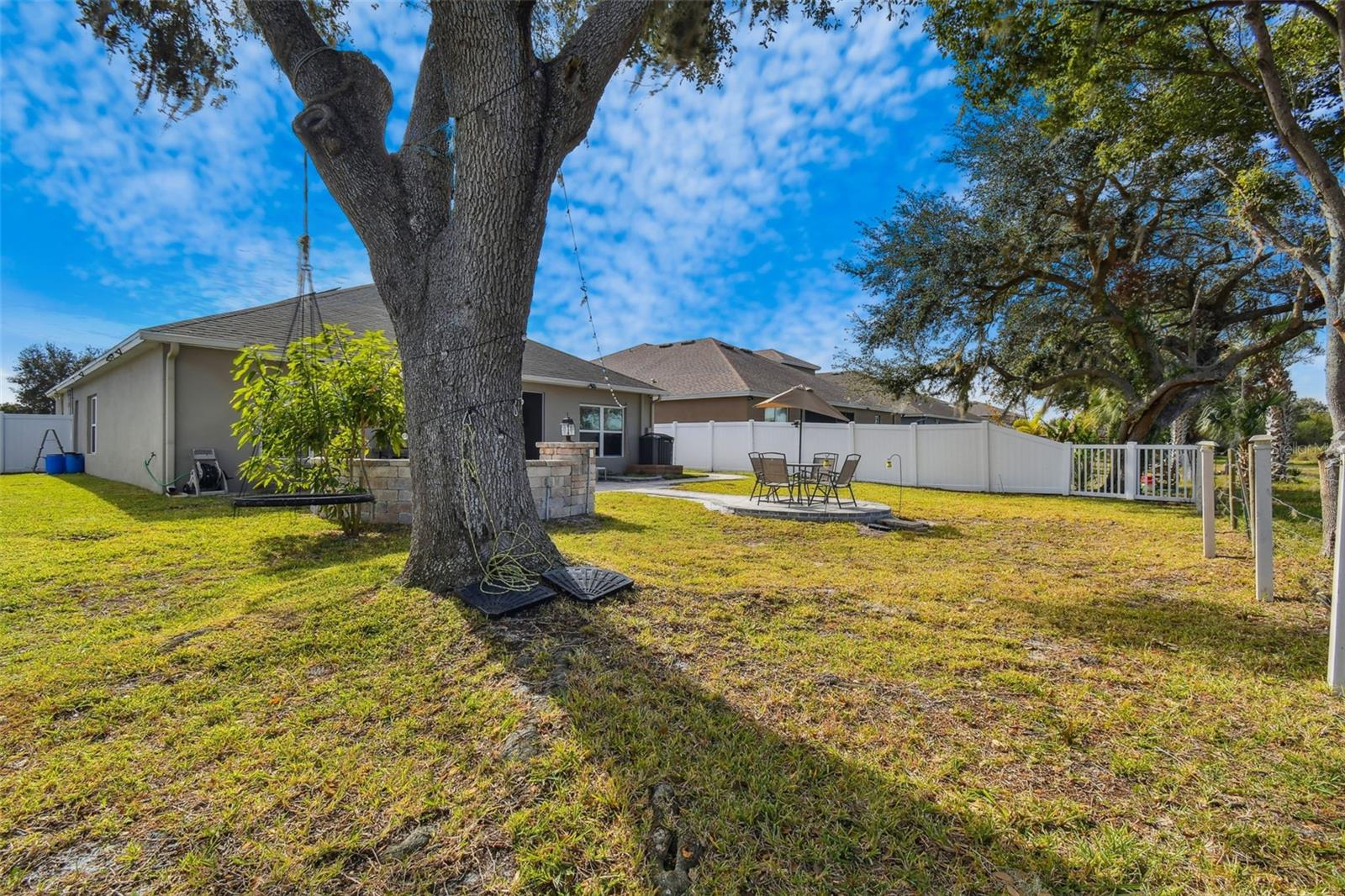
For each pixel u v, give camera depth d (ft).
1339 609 9.21
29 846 5.72
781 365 88.58
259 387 22.13
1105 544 21.93
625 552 18.51
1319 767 7.04
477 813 6.19
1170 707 8.55
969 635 11.35
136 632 11.55
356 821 6.09
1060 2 22.03
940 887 5.26
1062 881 5.33
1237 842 5.82
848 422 49.08
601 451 51.83
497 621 10.96
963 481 43.06
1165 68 24.53
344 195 12.95
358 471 23.03
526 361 47.42
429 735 7.57
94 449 46.55
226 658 9.63
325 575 14.33
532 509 13.67
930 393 51.72
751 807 6.25
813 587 14.55
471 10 11.82
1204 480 19.21
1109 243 40.75
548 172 13.07
